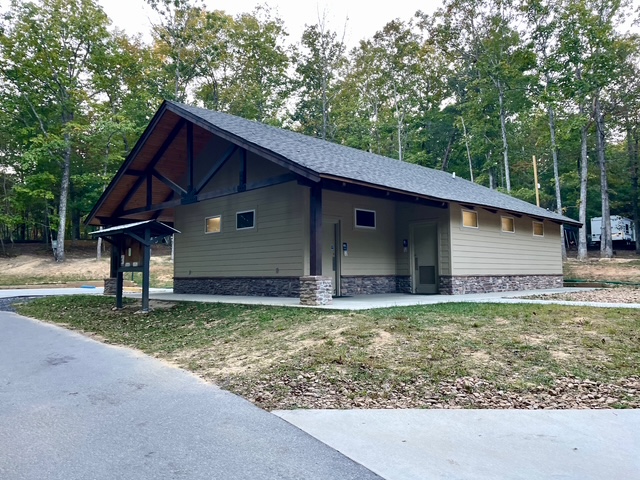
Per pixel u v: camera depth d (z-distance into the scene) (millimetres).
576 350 5395
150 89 29422
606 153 31875
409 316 7395
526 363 5008
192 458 3049
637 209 32938
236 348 6586
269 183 10266
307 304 9375
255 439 3387
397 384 4582
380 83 33375
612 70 22281
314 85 34469
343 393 4465
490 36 25281
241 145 10203
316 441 3326
